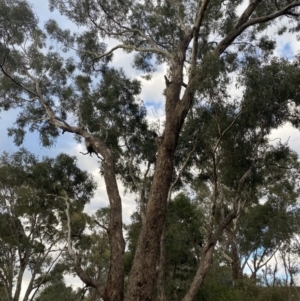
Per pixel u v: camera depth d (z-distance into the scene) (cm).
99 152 1253
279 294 2388
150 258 962
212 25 1664
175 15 1723
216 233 1080
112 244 1047
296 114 1141
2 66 1622
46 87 1822
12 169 2286
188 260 2133
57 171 1819
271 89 1087
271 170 1616
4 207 2586
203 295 1862
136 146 1742
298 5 1320
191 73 1195
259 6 1549
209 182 2202
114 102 1778
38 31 1781
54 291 3522
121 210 1113
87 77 1839
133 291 924
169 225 2153
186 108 1152
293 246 2598
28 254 2639
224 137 1208
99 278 3028
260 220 2708
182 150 1480
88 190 1828
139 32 1680
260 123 1158
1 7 1603
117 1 1725
